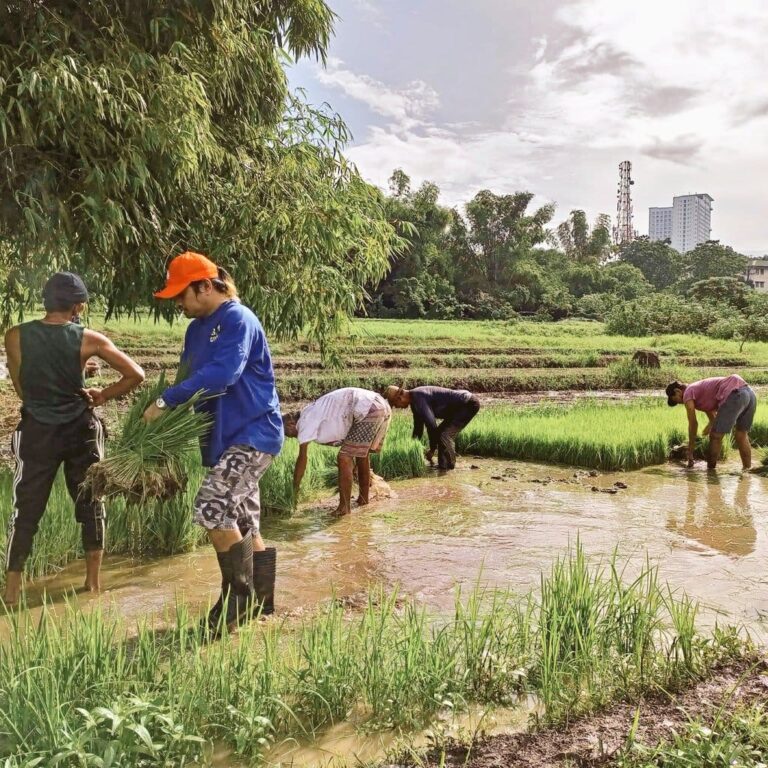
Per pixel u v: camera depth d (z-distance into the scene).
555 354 28.11
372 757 2.76
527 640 3.57
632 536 5.93
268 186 6.97
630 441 9.42
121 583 4.70
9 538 4.18
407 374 20.88
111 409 11.36
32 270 6.17
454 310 57.72
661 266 101.38
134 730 2.41
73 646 2.95
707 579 4.86
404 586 4.68
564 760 2.70
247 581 3.98
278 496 6.66
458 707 3.08
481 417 11.70
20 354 4.07
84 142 5.35
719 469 9.22
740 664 3.51
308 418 6.49
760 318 41.03
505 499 7.30
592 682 3.27
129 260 6.36
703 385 9.15
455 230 64.19
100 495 3.88
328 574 4.93
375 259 7.52
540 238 71.25
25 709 2.61
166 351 21.22
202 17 6.02
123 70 5.42
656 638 3.86
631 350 30.64
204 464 4.11
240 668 3.03
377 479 7.62
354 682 3.13
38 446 4.12
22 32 5.27
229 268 6.78
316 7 7.55
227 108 7.09
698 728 2.70
